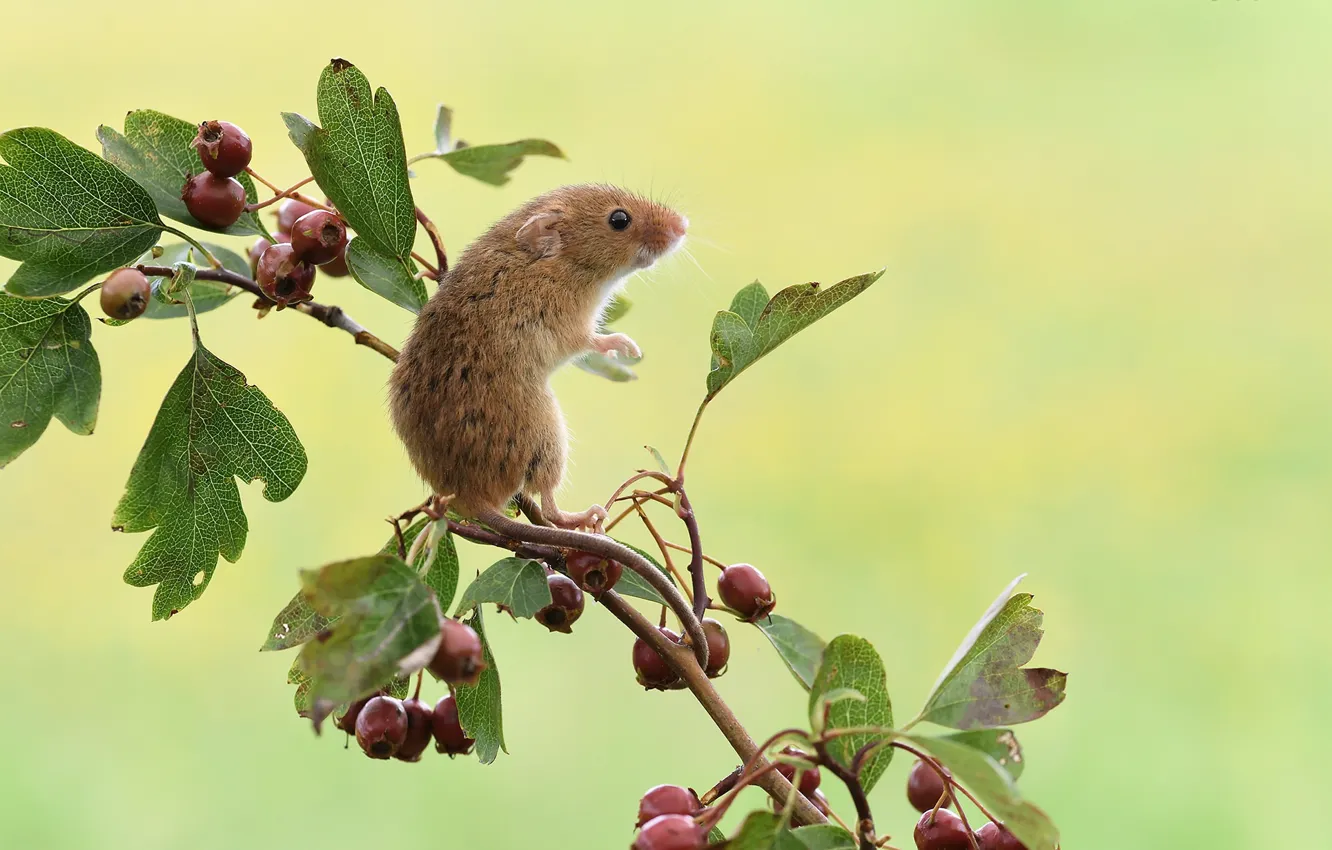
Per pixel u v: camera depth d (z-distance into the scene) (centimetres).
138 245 310
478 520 310
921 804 309
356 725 310
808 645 311
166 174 311
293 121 310
